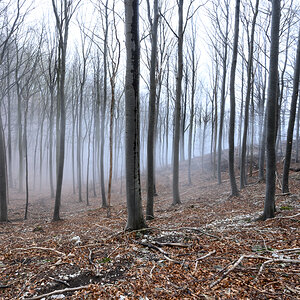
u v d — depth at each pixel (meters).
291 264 3.66
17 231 7.90
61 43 9.43
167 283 3.43
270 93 5.99
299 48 9.02
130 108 5.54
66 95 19.34
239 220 6.64
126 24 5.45
